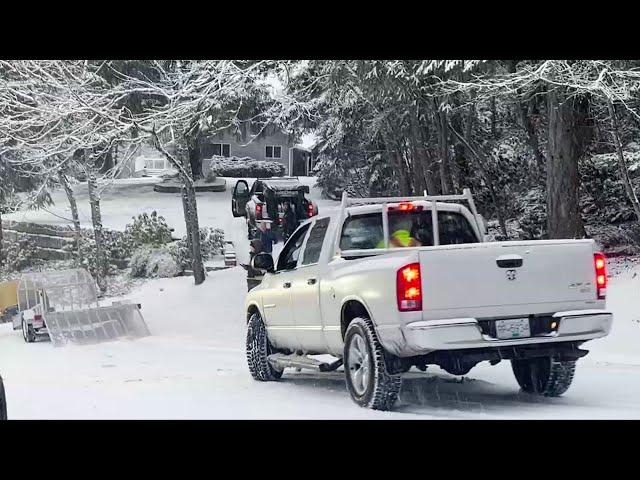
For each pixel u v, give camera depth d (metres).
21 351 20.75
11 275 38.19
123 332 23.12
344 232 10.58
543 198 29.88
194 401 10.34
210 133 26.34
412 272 8.52
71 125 24.77
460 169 30.30
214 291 29.36
